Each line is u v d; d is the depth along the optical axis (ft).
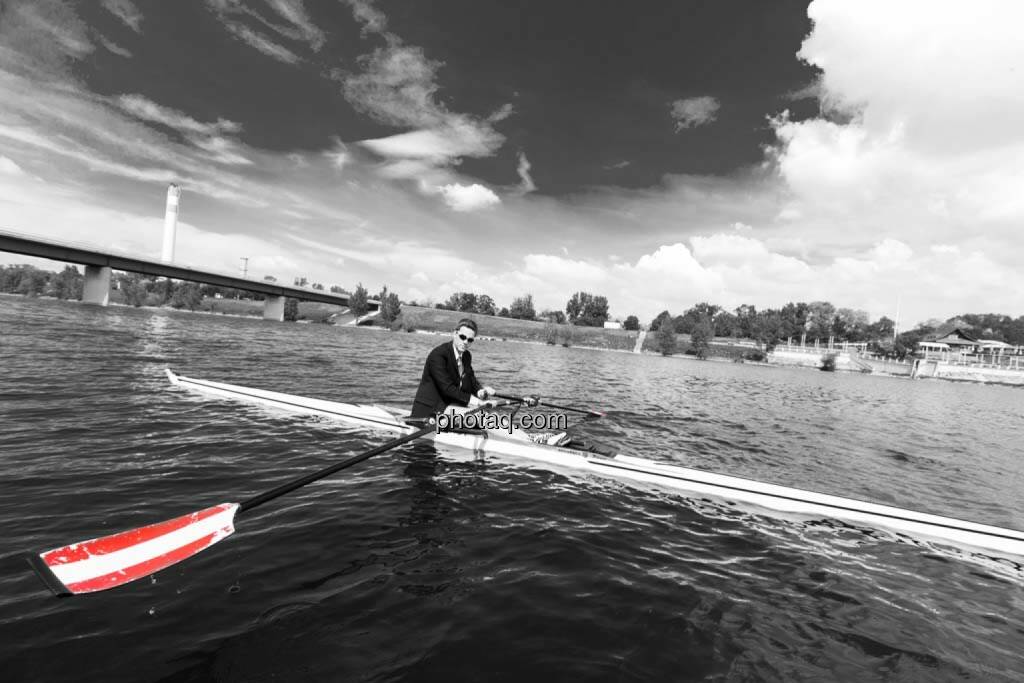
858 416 61.31
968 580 15.01
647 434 36.24
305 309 379.14
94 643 9.18
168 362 55.47
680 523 17.92
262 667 8.81
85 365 45.83
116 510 15.26
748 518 18.95
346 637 9.86
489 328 340.59
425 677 8.87
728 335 387.34
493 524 16.34
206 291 420.36
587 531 16.43
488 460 23.71
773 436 40.14
